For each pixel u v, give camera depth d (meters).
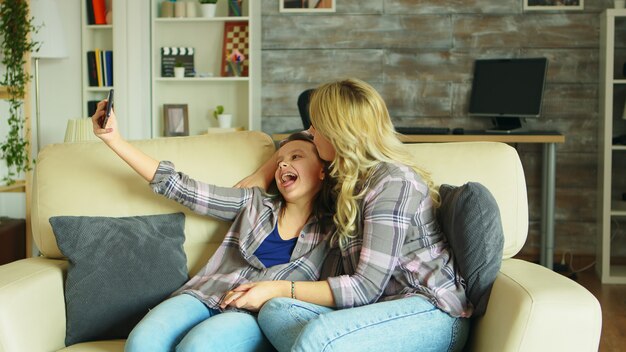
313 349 1.57
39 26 4.43
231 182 2.24
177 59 4.96
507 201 2.10
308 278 2.00
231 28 4.96
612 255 4.84
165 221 2.15
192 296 1.96
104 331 1.97
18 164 4.25
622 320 3.60
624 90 4.75
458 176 2.12
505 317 1.65
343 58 4.91
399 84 4.89
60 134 4.98
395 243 1.83
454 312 1.77
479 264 1.79
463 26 4.82
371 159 1.95
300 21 4.91
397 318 1.69
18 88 4.29
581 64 4.77
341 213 1.91
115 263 2.01
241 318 1.77
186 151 2.28
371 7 4.87
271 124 5.00
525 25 4.79
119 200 2.21
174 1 4.94
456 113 4.88
